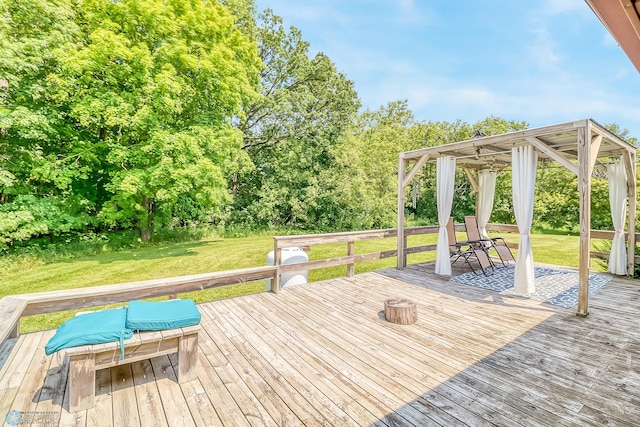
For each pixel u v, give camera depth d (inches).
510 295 177.6
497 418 74.5
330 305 159.8
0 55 262.1
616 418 74.8
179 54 340.2
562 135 173.3
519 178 177.0
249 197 657.6
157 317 88.1
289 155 601.6
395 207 632.4
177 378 91.0
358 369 97.5
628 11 45.6
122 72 323.0
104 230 443.2
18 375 90.1
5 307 102.0
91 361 77.3
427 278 217.6
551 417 75.1
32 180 347.9
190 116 405.4
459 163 286.4
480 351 109.8
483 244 263.1
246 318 141.2
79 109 302.8
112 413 75.6
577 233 518.3
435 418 74.5
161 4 331.0
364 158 619.5
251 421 73.5
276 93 596.7
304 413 76.5
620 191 220.5
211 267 309.9
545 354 107.5
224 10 417.7
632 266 219.1
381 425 72.1
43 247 354.9
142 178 343.6
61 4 303.7
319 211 657.0
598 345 114.5
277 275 180.4
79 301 118.4
